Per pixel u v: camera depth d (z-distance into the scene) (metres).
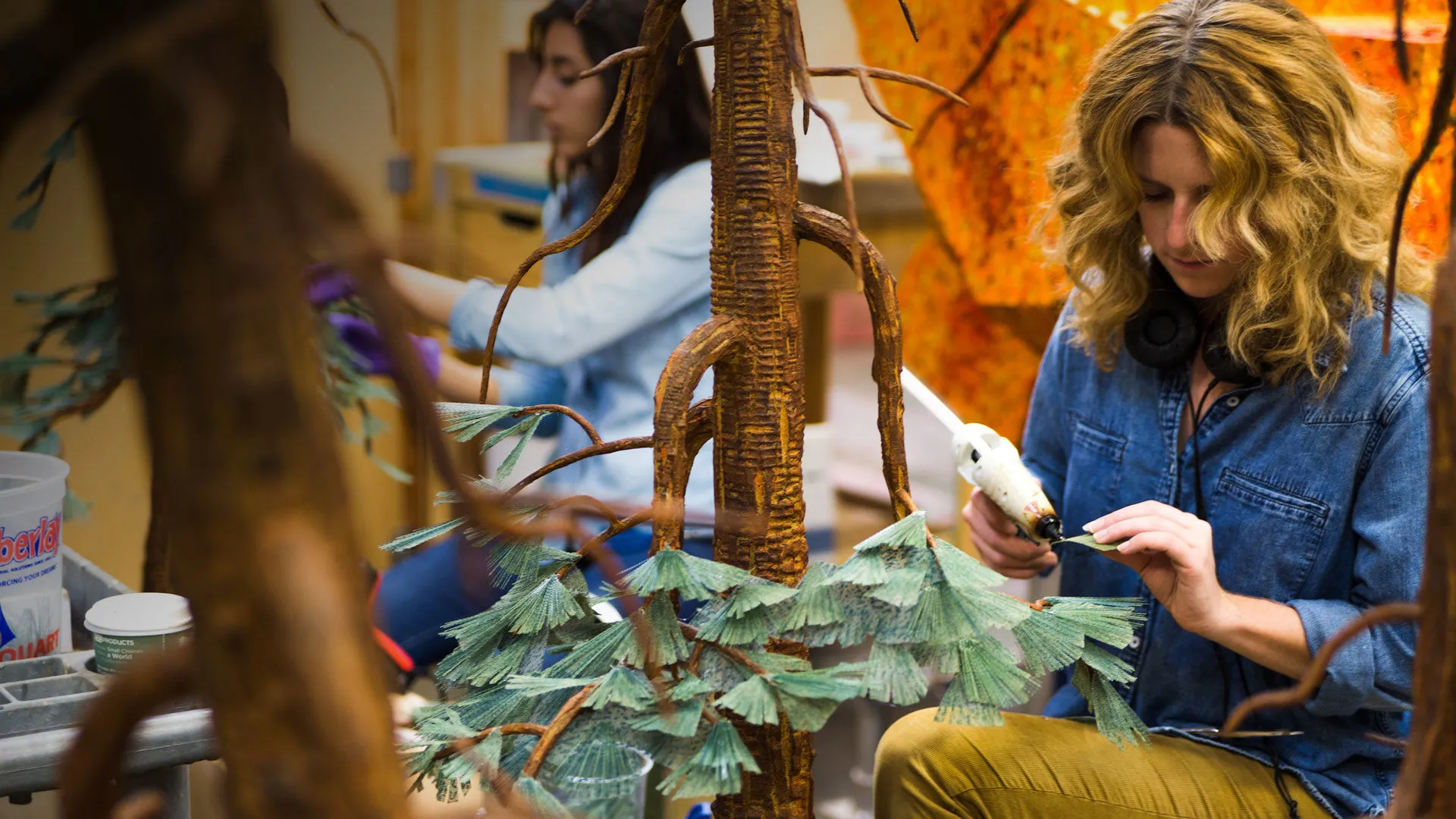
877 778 1.05
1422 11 1.17
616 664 0.67
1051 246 1.26
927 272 1.70
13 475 1.00
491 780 0.55
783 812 0.69
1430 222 1.17
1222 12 0.98
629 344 1.64
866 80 0.61
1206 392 1.07
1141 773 0.99
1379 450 1.00
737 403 0.68
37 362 0.96
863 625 0.65
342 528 0.27
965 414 1.70
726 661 0.64
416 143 2.25
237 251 0.24
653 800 0.90
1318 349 1.00
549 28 1.60
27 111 0.23
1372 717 1.02
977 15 1.45
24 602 0.93
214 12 0.23
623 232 1.64
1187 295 1.10
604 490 1.61
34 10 0.25
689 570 0.63
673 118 1.60
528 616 0.72
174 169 0.23
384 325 0.27
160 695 0.27
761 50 0.64
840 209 1.93
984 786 1.00
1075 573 1.18
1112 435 1.16
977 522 1.15
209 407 0.25
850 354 3.50
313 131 2.14
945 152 1.53
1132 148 1.01
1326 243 0.97
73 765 0.27
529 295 1.57
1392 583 0.97
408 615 1.45
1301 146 0.96
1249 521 1.05
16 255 1.60
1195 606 0.94
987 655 0.64
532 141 2.39
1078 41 1.37
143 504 1.86
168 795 0.81
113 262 0.24
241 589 0.25
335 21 0.77
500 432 0.77
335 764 0.26
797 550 0.69
